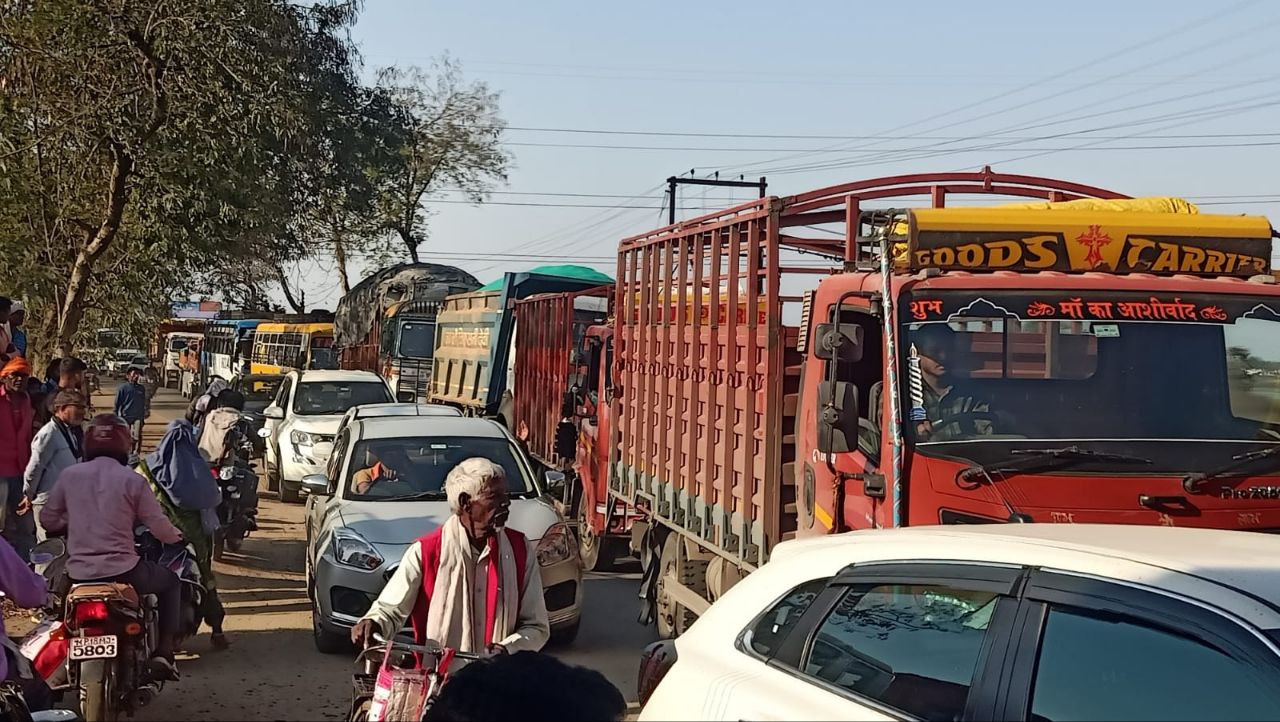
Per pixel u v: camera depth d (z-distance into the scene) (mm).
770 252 7496
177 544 7281
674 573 9461
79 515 6668
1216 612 2904
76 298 17578
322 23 23547
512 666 2375
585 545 13523
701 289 9047
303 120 19391
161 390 59812
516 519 9086
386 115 29844
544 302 18031
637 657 9031
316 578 8953
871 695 3404
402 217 46281
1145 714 2896
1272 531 5195
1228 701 2783
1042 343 5691
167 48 17000
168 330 61719
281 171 20766
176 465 8461
